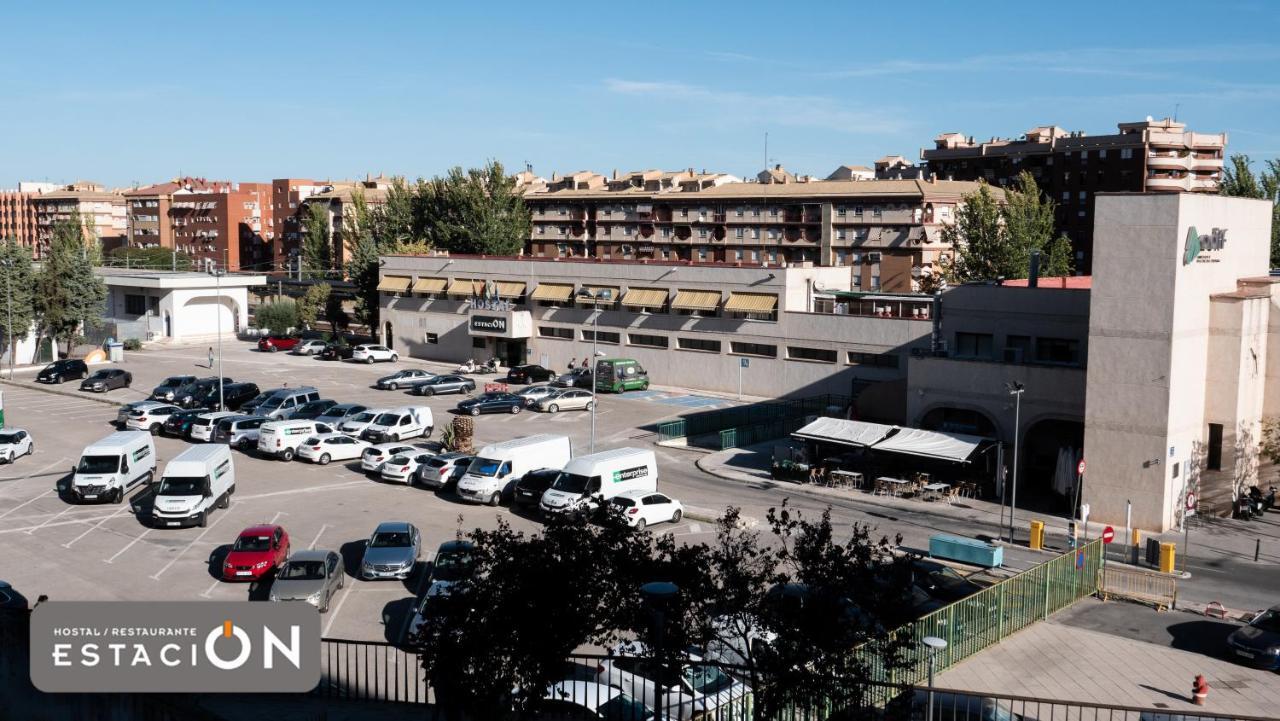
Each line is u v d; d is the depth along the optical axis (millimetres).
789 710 16391
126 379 76125
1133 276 41531
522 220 114500
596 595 16219
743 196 118812
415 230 116000
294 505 44094
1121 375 42125
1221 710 25078
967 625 28359
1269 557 38750
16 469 50469
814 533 17094
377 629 29500
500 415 66375
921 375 50625
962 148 140625
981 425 49844
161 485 40688
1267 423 45562
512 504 44750
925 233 106250
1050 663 28141
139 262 153250
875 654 17812
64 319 89875
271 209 174000
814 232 114812
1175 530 42219
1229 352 43531
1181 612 32688
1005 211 85625
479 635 15523
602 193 132750
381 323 97438
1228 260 44969
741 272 72938
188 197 173750
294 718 19734
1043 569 31719
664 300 76500
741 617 16547
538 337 85312
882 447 47750
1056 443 49031
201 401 66188
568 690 19562
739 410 64062
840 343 68062
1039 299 50656
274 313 112750
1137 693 26141
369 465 49219
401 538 35312
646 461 44344
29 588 33000
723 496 46969
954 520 43438
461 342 90312
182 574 34656
